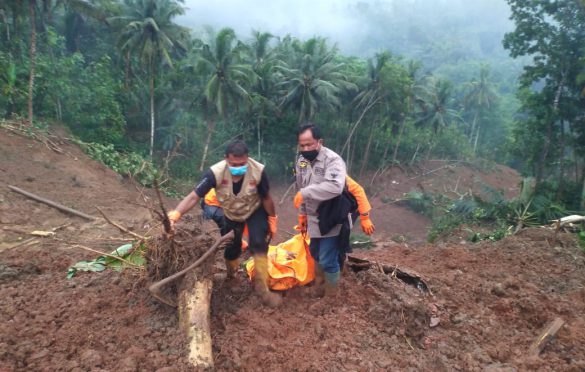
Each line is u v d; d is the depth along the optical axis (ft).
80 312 11.82
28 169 46.16
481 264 19.17
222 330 11.73
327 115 129.29
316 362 10.78
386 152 147.13
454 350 12.35
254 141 118.42
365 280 14.90
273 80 111.34
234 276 13.99
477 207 51.67
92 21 111.75
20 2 68.33
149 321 11.57
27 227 29.07
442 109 158.71
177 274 11.11
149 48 86.28
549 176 90.17
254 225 12.84
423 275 16.29
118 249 15.47
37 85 73.56
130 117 103.35
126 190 55.21
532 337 13.30
